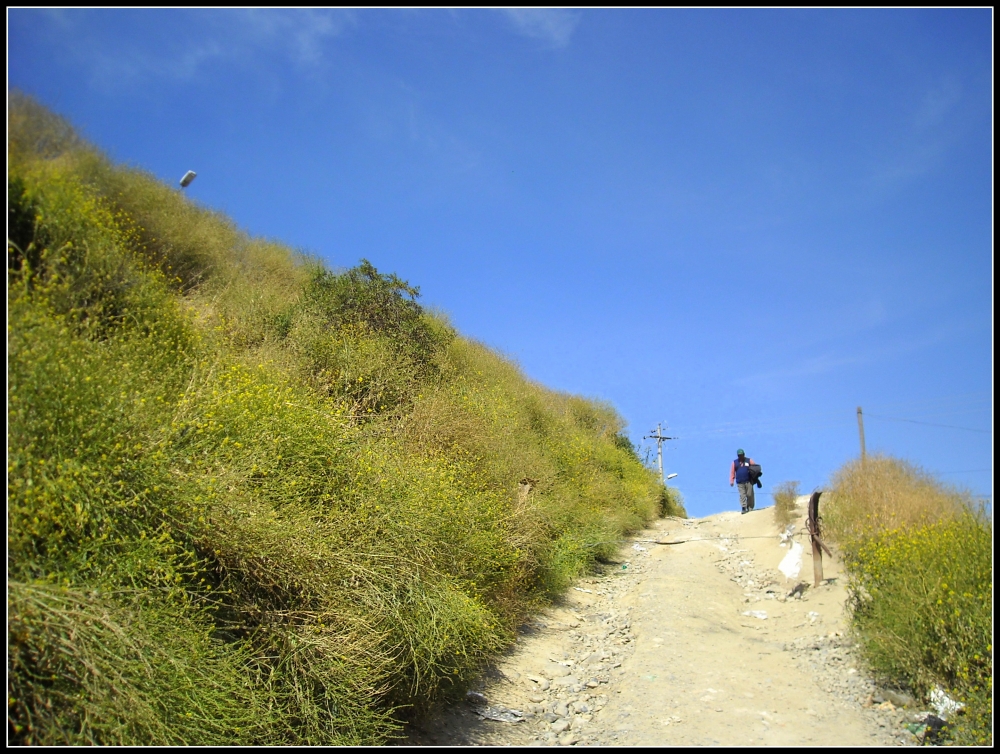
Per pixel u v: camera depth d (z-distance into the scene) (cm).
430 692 484
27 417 357
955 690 501
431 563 535
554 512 1020
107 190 696
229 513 407
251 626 391
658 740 480
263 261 1086
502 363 1673
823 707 540
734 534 1388
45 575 313
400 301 1139
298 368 778
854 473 1203
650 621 807
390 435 784
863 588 691
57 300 491
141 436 408
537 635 745
